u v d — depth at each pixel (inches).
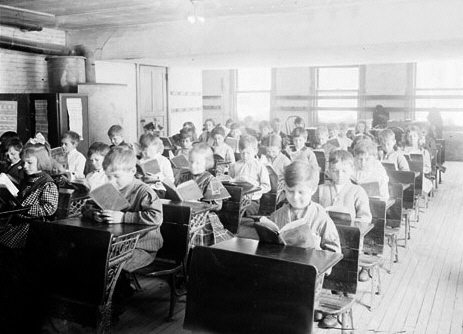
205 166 192.9
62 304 123.0
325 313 115.7
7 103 330.6
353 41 308.2
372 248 167.2
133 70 450.6
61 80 355.6
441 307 167.6
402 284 189.6
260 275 95.8
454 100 590.9
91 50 384.2
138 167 230.2
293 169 116.3
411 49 332.8
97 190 132.2
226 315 98.5
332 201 157.6
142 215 133.6
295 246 107.3
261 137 418.9
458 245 244.1
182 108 527.5
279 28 331.6
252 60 426.6
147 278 191.6
